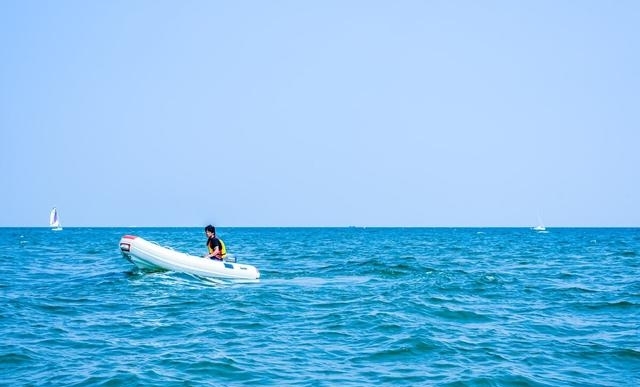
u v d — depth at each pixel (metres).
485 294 16.80
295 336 10.97
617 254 38.81
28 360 9.09
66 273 23.08
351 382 8.08
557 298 16.14
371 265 26.70
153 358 9.26
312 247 50.31
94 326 11.86
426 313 13.34
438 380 8.20
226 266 19.62
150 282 18.69
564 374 8.62
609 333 11.48
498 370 8.72
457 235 107.56
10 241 65.12
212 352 9.66
